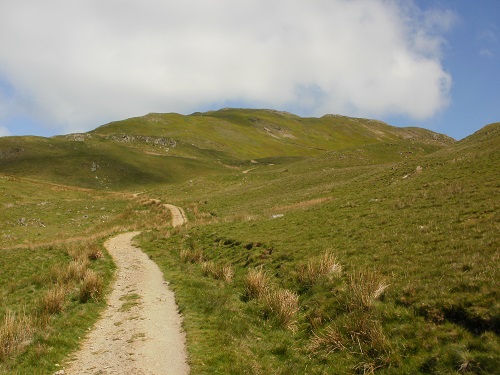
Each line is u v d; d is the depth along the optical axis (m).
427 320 10.52
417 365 9.16
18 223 49.59
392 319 11.12
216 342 12.01
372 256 16.64
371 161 91.56
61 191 78.00
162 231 39.47
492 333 9.10
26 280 22.16
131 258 28.55
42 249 31.67
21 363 10.48
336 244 20.09
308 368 10.54
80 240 36.91
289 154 179.12
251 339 12.41
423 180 32.97
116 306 16.61
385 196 30.81
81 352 11.59
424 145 105.50
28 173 90.75
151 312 15.50
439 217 20.00
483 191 23.38
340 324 11.90
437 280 12.20
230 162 129.12
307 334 12.48
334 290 14.16
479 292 10.59
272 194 60.06
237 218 38.66
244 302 16.05
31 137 114.44
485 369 8.25
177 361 10.86
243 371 10.16
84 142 118.88
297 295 15.24
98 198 76.25
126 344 12.06
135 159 111.31
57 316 14.72
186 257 26.55
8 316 13.28
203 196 70.12
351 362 10.23
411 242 17.11
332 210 30.50
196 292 17.70
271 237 25.06
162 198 73.06
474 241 14.92
